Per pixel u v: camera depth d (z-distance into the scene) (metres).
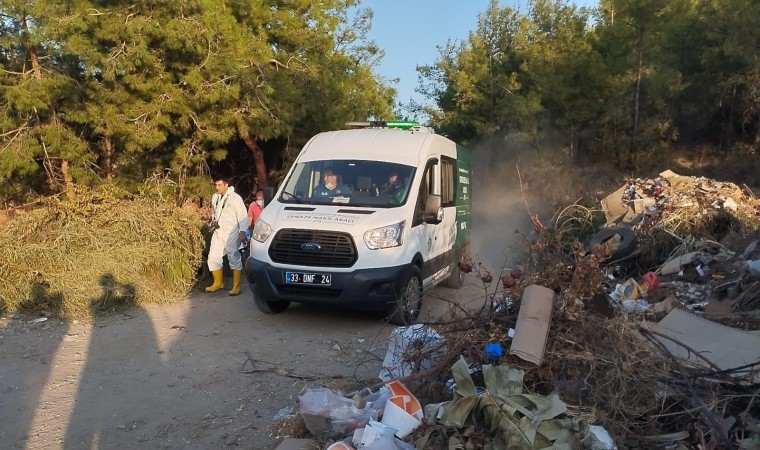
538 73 23.00
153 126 15.28
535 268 5.63
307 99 17.84
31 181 17.78
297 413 5.17
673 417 4.30
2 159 15.16
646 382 4.43
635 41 21.72
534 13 24.86
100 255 9.32
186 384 6.19
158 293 9.49
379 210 8.22
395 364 5.46
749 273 7.77
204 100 15.27
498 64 24.34
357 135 9.65
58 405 5.70
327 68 18.52
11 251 8.94
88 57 14.21
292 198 8.80
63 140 15.65
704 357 4.71
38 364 6.77
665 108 24.12
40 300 8.81
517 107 21.81
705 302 7.62
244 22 17.44
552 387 4.47
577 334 4.74
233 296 10.08
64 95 15.11
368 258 7.74
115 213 10.12
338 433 4.59
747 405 4.30
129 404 5.72
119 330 8.05
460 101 23.88
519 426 3.93
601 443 3.96
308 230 7.86
